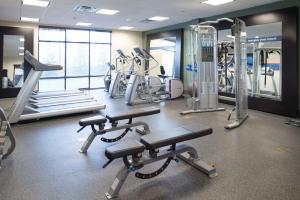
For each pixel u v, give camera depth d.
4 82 8.39
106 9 6.60
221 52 7.06
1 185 2.42
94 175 2.65
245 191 2.32
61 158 3.10
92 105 5.71
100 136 3.99
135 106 6.70
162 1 5.76
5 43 8.38
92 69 10.48
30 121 4.91
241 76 4.82
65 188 2.37
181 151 2.66
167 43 9.88
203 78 5.91
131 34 11.05
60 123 4.82
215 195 2.25
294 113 5.47
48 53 9.47
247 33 6.48
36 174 2.66
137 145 2.28
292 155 3.22
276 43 5.92
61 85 9.89
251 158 3.11
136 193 2.28
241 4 6.00
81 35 10.05
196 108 5.93
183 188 2.38
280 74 5.78
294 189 2.36
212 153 3.26
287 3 5.57
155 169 2.78
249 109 6.38
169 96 7.93
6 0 5.67
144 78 7.58
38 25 9.05
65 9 6.60
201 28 5.74
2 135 2.83
